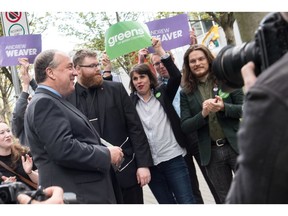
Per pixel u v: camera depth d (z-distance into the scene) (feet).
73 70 9.51
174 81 13.48
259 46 3.43
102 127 11.96
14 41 15.38
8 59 15.33
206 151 11.98
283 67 2.77
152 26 16.12
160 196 13.60
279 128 2.64
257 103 2.78
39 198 5.38
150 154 12.44
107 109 12.07
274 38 3.28
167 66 13.53
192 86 12.42
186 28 16.17
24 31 17.63
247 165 2.81
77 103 12.02
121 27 14.23
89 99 12.07
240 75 4.13
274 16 3.38
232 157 11.71
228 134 11.59
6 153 12.19
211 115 11.77
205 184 21.86
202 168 14.19
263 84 2.79
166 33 16.15
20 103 14.93
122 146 12.16
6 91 49.29
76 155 8.50
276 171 2.67
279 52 3.26
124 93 12.45
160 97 13.58
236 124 11.66
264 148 2.70
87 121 9.49
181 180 13.32
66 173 8.63
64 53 9.39
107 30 14.38
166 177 13.53
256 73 3.56
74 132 8.95
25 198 5.28
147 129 13.42
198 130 12.14
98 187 8.91
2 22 17.43
